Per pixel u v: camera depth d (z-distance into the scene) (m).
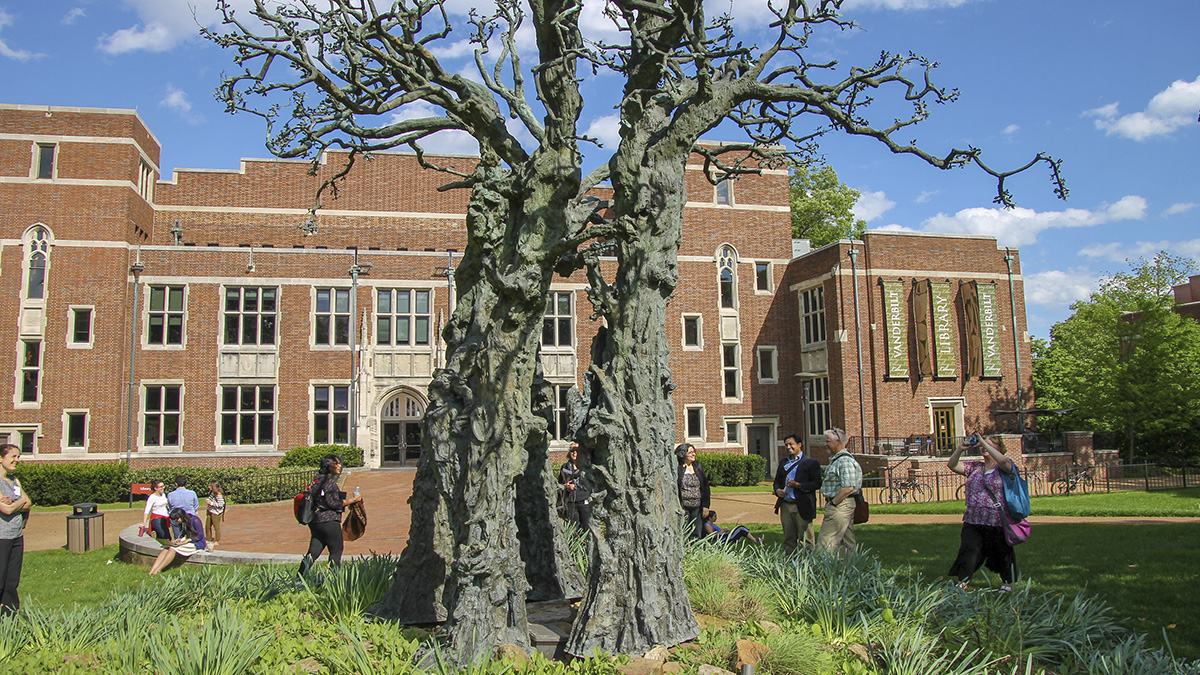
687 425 29.52
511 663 5.20
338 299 27.22
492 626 5.67
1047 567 9.34
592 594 5.83
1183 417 30.14
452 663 5.29
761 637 5.71
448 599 5.96
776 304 31.00
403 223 31.48
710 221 30.73
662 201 6.47
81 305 25.09
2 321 24.66
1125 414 30.53
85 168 25.75
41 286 25.16
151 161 28.72
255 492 20.33
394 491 20.50
